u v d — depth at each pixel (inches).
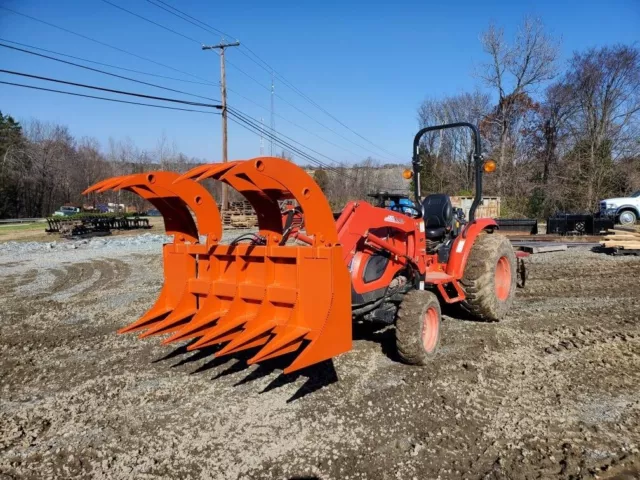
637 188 1208.2
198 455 127.7
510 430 137.6
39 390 174.6
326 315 141.8
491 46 1325.0
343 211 175.2
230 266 171.2
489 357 195.6
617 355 197.3
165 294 188.1
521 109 1352.1
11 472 122.9
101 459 127.6
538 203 1286.9
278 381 174.7
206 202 175.5
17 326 265.0
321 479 116.0
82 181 2509.8
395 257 200.2
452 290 247.6
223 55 1046.4
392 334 226.7
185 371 187.2
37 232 1085.1
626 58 1245.7
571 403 154.3
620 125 1273.4
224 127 1051.3
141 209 2486.5
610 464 121.3
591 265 425.4
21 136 2319.1
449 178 1567.4
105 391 170.7
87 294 350.3
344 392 163.8
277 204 159.0
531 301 295.7
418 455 125.7
